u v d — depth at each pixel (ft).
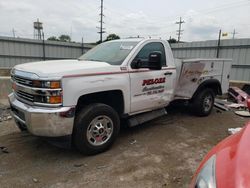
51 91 10.58
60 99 10.75
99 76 12.10
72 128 11.28
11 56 62.59
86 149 12.12
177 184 9.96
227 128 17.51
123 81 13.21
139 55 14.37
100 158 12.23
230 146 6.21
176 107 22.57
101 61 14.12
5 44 61.26
